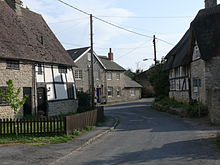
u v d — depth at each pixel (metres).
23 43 23.83
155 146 11.86
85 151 11.39
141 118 25.05
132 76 66.31
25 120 14.38
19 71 21.81
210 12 27.92
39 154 10.62
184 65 29.69
